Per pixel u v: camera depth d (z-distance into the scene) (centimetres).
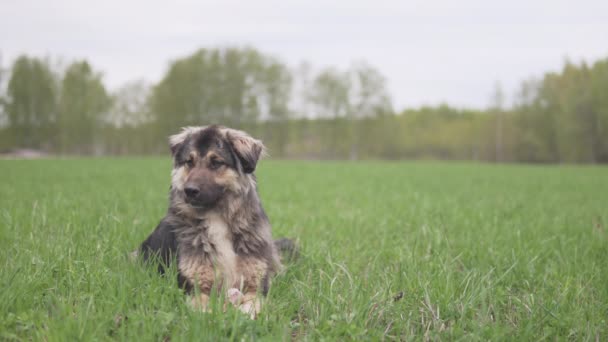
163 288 244
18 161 1390
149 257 260
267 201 472
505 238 313
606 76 2530
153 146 3278
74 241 280
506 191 659
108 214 317
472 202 496
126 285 238
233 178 259
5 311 226
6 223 298
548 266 278
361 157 3450
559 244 296
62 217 320
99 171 949
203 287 250
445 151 3812
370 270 272
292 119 2925
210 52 2798
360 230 337
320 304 239
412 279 255
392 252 294
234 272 253
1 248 268
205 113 2848
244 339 219
